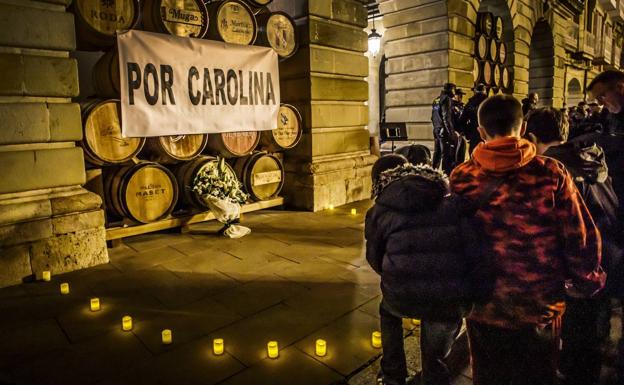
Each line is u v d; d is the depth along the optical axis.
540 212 1.67
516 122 1.78
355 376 2.60
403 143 10.85
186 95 5.64
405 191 1.86
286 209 7.24
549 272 1.69
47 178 4.36
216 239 5.54
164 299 3.76
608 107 2.51
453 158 8.44
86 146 4.81
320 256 4.84
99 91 5.46
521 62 13.55
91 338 3.10
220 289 3.96
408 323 3.20
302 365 2.73
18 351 2.94
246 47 6.25
